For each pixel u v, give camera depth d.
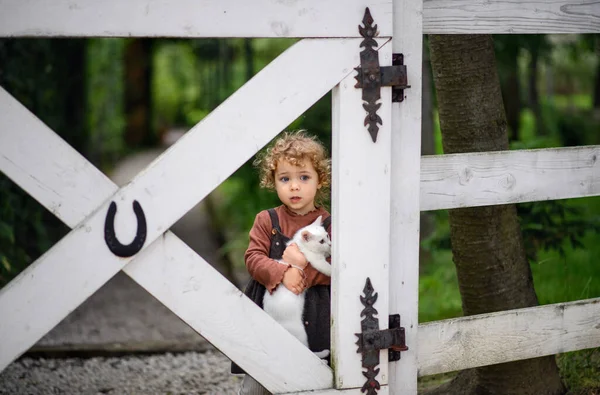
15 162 2.48
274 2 2.65
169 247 2.67
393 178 2.92
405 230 2.96
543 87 20.11
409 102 2.90
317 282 3.05
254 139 2.70
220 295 2.74
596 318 3.36
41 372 4.47
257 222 3.14
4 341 2.53
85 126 9.91
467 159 3.02
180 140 2.63
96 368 4.59
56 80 7.54
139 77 18.31
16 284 2.52
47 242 6.35
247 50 11.12
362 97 2.80
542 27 3.11
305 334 3.00
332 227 2.90
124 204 2.58
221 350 2.78
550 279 5.18
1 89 2.46
